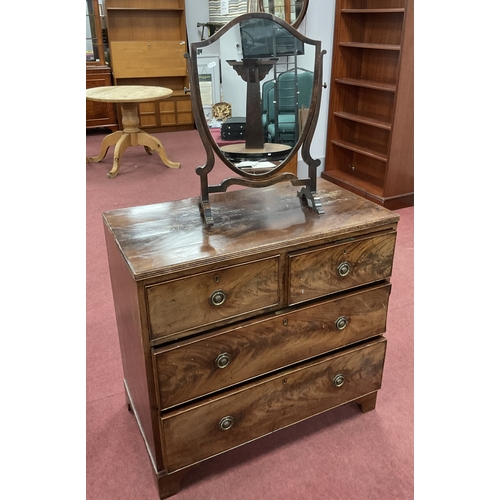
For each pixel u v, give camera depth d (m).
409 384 1.89
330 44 3.76
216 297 1.24
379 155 3.49
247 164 1.44
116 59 5.27
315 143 4.12
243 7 1.88
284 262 1.32
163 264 1.15
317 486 1.48
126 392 1.73
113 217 1.46
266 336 1.36
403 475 1.51
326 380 1.56
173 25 5.57
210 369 1.31
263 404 1.46
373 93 3.75
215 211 1.51
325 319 1.46
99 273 2.65
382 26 3.50
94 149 5.10
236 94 1.35
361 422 1.72
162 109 5.67
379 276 1.52
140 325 1.18
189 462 1.40
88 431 1.68
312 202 1.51
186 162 4.64
